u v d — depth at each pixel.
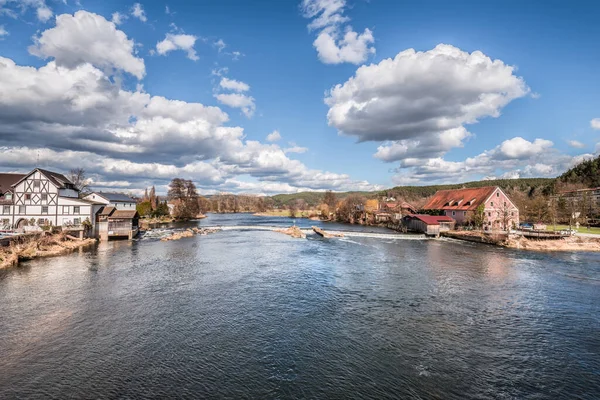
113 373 14.30
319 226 98.88
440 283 29.14
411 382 13.86
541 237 54.06
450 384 13.75
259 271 33.47
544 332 19.02
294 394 12.95
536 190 126.00
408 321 20.39
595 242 50.19
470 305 23.39
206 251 46.16
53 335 17.91
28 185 53.31
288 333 18.48
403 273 32.91
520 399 12.84
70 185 60.44
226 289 26.78
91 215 55.25
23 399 12.52
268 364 15.16
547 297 25.36
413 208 109.00
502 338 18.17
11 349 16.31
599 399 12.91
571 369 15.08
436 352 16.48
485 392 13.26
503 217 69.19
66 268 33.69
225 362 15.30
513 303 23.92
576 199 84.56
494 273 33.09
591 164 116.50
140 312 21.41
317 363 15.30
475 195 76.06
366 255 43.72
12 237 40.50
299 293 25.91
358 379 14.05
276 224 105.00
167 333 18.31
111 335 17.98
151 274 31.53
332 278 30.75
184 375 14.20
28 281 28.45
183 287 27.20
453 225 72.06
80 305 22.55
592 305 23.66
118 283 28.14
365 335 18.33
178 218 120.25
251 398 12.70
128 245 51.28
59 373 14.25
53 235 47.38
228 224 100.06
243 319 20.44
